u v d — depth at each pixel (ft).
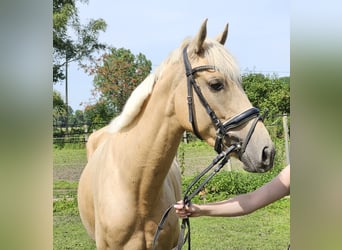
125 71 49.88
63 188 24.08
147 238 6.61
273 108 36.81
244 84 38.29
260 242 14.21
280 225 16.52
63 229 16.57
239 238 14.71
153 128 6.14
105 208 6.61
